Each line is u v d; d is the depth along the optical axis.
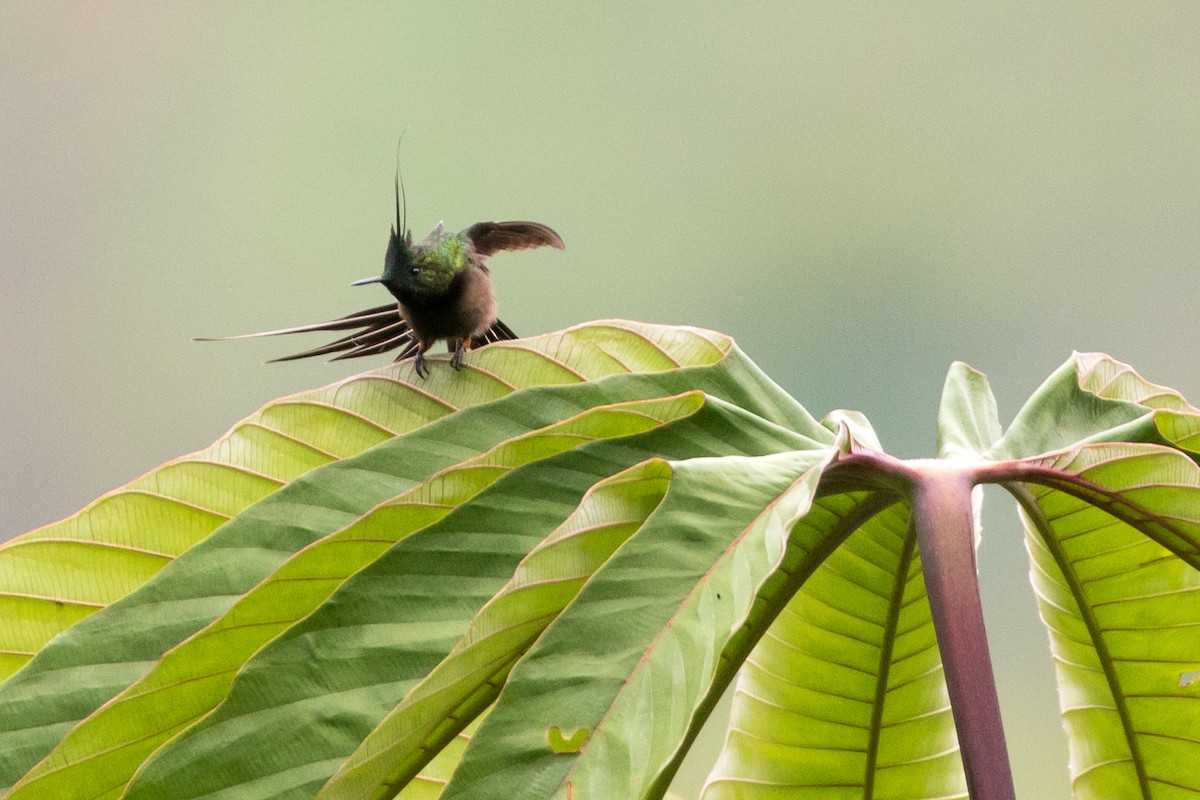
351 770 3.44
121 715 3.86
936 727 4.52
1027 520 4.51
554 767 3.25
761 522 3.80
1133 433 4.45
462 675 3.58
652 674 3.40
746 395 4.46
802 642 4.52
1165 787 4.51
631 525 3.89
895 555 4.50
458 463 4.44
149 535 4.45
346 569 4.14
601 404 4.45
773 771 4.52
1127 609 4.49
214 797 3.61
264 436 4.46
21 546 4.45
